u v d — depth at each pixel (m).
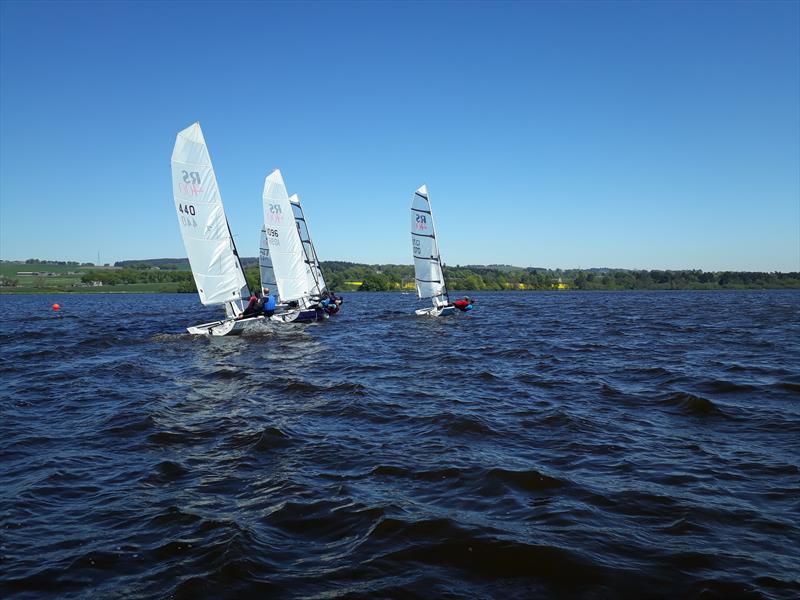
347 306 57.56
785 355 17.33
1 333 27.64
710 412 10.06
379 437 8.74
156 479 6.96
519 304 62.38
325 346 21.09
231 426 9.38
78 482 6.88
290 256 30.91
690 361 16.33
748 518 5.66
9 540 5.32
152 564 4.86
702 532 5.36
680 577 4.56
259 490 6.56
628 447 8.09
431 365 16.42
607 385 12.84
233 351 19.64
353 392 12.16
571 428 9.15
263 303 25.78
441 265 35.72
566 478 6.84
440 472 7.09
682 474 6.95
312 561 4.90
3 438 8.80
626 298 85.25
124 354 19.05
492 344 21.88
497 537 5.27
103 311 51.66
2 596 4.35
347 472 7.14
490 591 4.40
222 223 23.59
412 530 5.45
